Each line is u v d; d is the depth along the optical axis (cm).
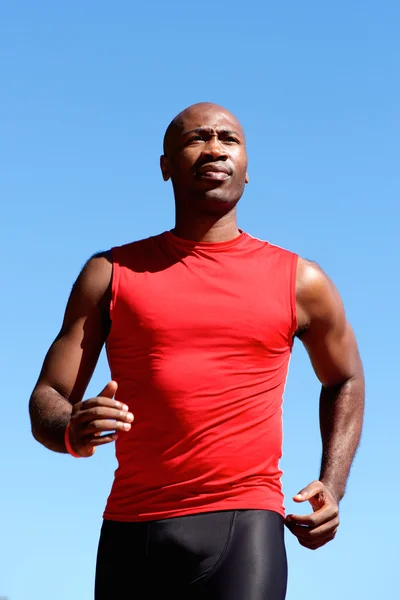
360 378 669
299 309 623
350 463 642
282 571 554
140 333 590
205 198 622
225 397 574
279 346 599
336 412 655
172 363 579
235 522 554
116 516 574
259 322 593
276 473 582
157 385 576
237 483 563
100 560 577
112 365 603
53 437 574
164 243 627
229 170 628
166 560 554
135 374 588
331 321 639
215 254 617
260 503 562
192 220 630
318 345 647
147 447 572
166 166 668
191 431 566
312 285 626
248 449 569
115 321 600
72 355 614
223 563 546
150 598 558
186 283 602
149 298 596
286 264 623
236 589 540
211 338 585
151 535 558
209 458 562
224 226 631
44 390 607
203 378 575
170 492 562
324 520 574
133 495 571
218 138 637
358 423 656
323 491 588
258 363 588
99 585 574
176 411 570
